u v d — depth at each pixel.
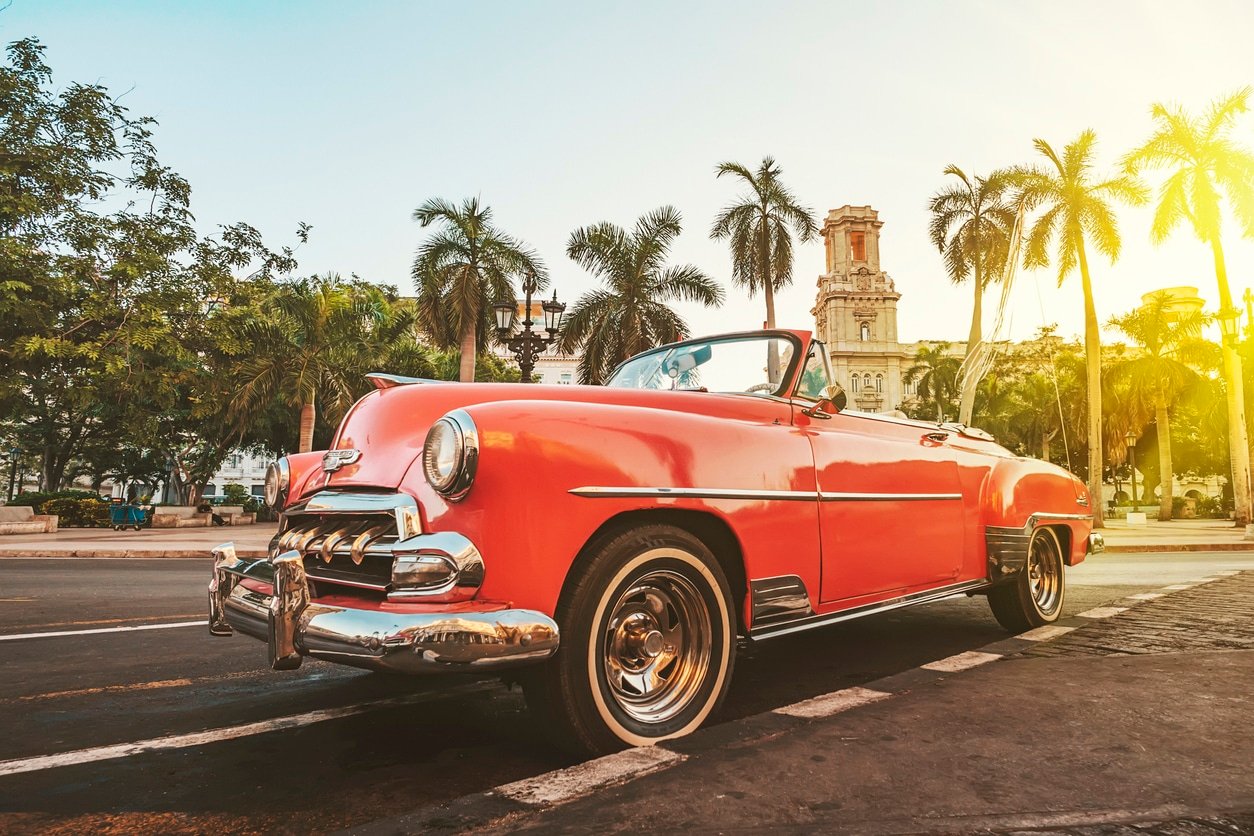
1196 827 1.79
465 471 2.12
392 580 2.17
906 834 1.75
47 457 31.03
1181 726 2.56
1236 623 4.79
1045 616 4.68
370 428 2.69
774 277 23.70
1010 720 2.63
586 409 2.46
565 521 2.23
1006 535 4.12
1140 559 11.97
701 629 2.58
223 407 23.56
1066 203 23.67
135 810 2.06
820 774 2.12
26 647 4.36
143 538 16.41
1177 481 51.12
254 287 21.48
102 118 18.44
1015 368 43.56
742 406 3.11
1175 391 31.42
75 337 18.72
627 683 2.48
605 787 2.04
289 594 2.27
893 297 79.88
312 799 2.12
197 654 4.17
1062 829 1.78
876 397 78.44
